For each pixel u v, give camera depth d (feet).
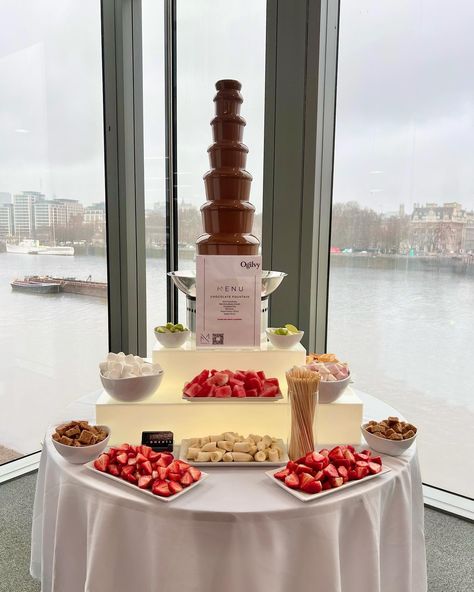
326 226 7.59
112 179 8.58
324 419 4.60
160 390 4.94
